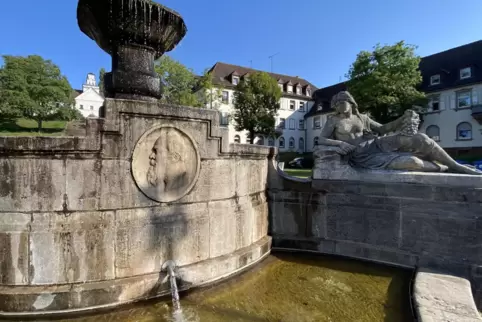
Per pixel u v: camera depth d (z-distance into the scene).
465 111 30.27
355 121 5.36
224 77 43.78
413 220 4.54
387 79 23.88
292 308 3.38
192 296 3.61
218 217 4.19
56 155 3.18
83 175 3.27
